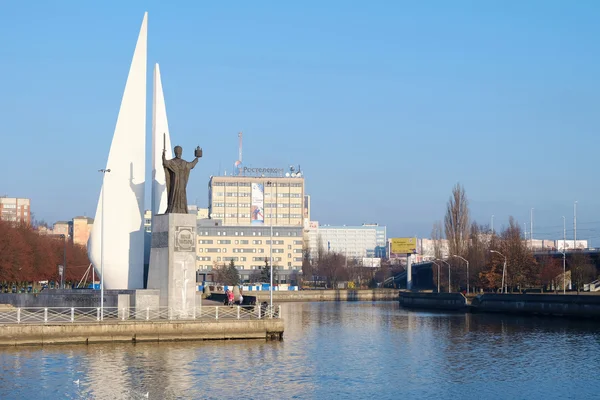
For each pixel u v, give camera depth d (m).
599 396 46.25
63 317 70.06
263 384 48.50
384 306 168.38
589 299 105.25
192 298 71.38
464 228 179.12
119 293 74.06
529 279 153.25
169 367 53.66
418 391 47.41
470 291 175.25
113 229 80.44
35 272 126.56
